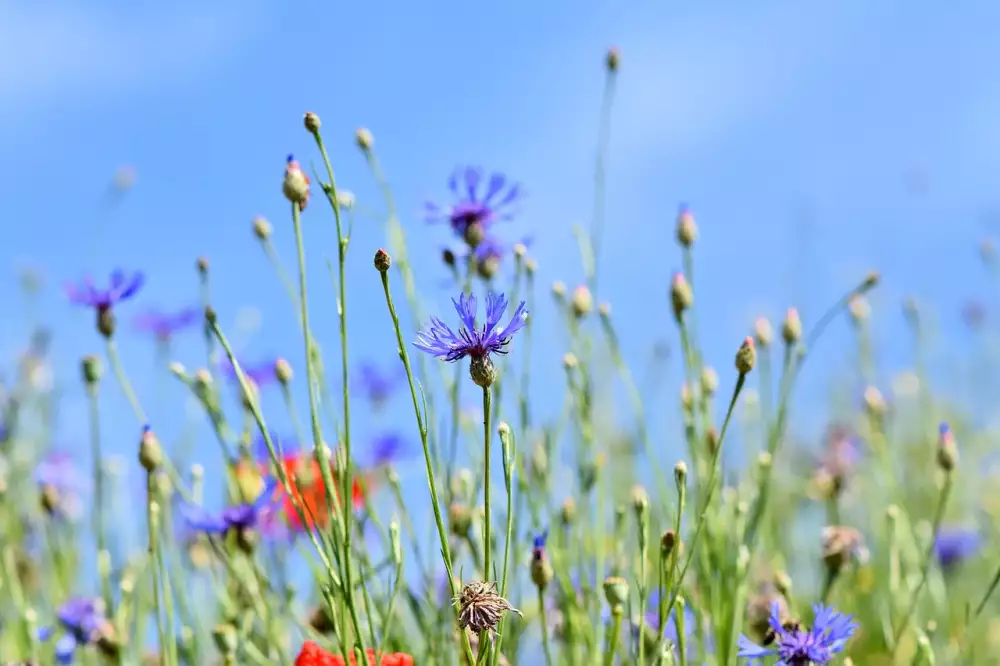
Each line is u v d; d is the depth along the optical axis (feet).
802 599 4.65
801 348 4.34
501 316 3.51
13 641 4.61
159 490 4.33
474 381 3.51
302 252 3.72
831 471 5.04
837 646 3.70
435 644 4.05
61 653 4.27
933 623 4.14
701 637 4.04
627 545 4.41
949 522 5.45
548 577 3.82
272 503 4.14
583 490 4.29
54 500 4.67
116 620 4.29
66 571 4.77
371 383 4.64
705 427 4.31
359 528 4.03
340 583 3.70
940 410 6.01
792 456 5.47
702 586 4.17
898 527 4.77
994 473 5.82
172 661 3.97
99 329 4.14
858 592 4.69
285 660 4.08
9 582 4.54
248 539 4.11
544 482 4.31
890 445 5.40
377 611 4.05
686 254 4.26
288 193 3.72
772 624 3.73
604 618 4.10
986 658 4.80
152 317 4.72
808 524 5.13
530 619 4.36
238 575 4.13
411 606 4.06
